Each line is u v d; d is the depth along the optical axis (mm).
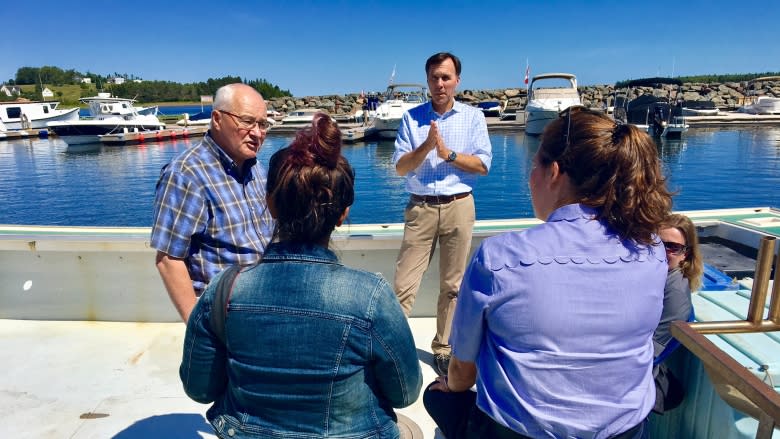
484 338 1072
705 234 3289
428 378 2504
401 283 2555
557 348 963
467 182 2480
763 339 1369
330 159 1007
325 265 1017
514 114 36250
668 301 1349
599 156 1016
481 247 1049
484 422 1100
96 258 2959
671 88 38156
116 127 30000
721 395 1213
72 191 15984
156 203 1615
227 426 1057
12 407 2232
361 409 1047
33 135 35156
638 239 1008
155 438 2043
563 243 992
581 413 971
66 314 3047
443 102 2504
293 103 47875
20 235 2996
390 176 17078
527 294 962
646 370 1038
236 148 1694
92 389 2377
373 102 35594
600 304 961
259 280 1011
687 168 17172
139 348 2760
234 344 1015
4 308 3033
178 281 1610
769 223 3168
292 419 1016
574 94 26641
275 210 1027
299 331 976
